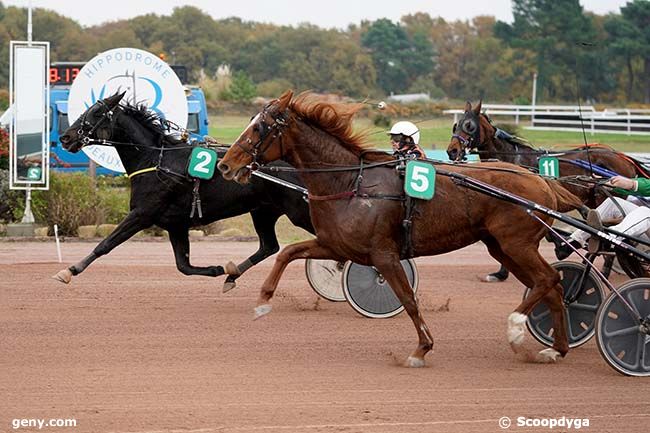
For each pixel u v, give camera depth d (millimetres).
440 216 8500
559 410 7250
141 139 10977
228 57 63094
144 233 18031
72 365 8320
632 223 8891
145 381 7828
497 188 8508
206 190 10938
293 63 61375
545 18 43594
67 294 11695
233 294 11984
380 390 7719
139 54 16625
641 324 8250
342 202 8602
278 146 8664
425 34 68875
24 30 61531
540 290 8570
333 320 10555
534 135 30109
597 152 13336
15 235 17266
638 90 43281
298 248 8781
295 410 7078
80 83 16531
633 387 7965
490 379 8164
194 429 6578
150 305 11172
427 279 13750
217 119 40000
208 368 8320
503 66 54812
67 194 18062
